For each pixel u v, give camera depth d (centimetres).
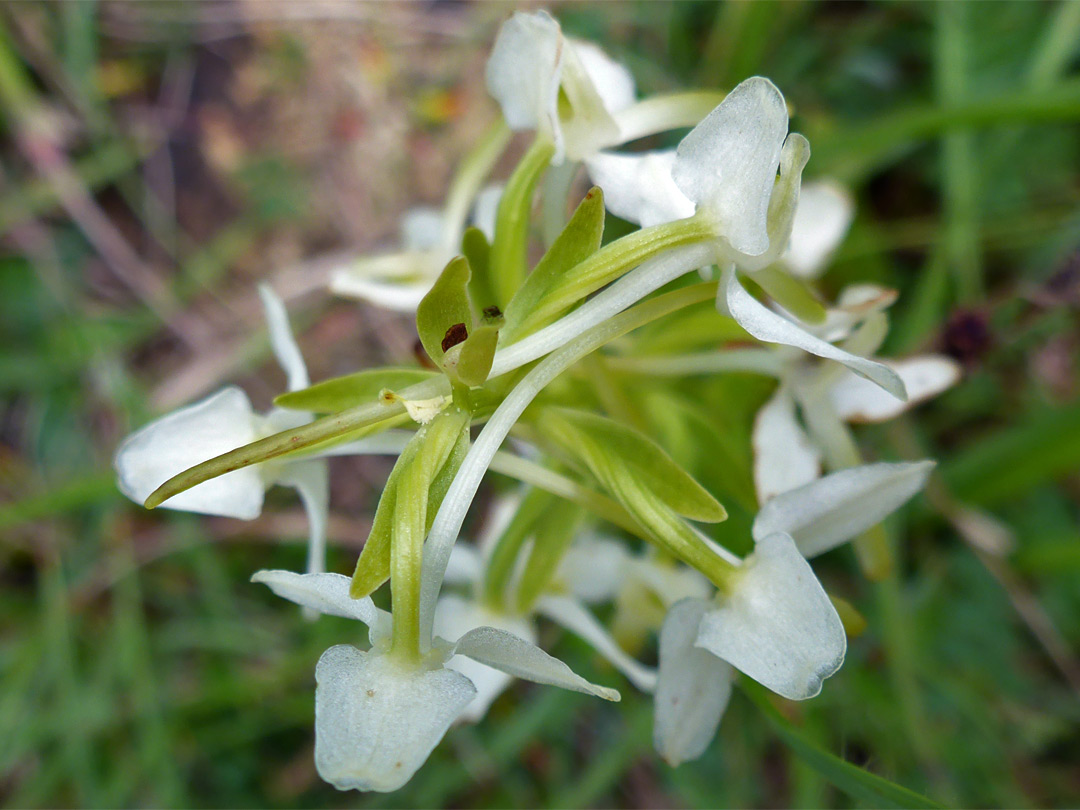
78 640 11
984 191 11
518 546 6
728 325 6
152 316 12
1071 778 10
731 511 7
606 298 5
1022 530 10
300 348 12
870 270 11
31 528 11
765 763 10
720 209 5
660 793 11
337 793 10
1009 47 11
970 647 10
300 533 11
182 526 11
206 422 5
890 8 12
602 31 12
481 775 10
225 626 10
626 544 10
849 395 6
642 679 7
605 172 6
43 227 12
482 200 7
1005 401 11
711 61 11
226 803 10
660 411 6
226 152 12
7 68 11
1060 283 9
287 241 12
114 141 12
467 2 13
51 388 11
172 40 13
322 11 13
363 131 12
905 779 9
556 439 5
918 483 5
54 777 10
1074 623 10
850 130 9
